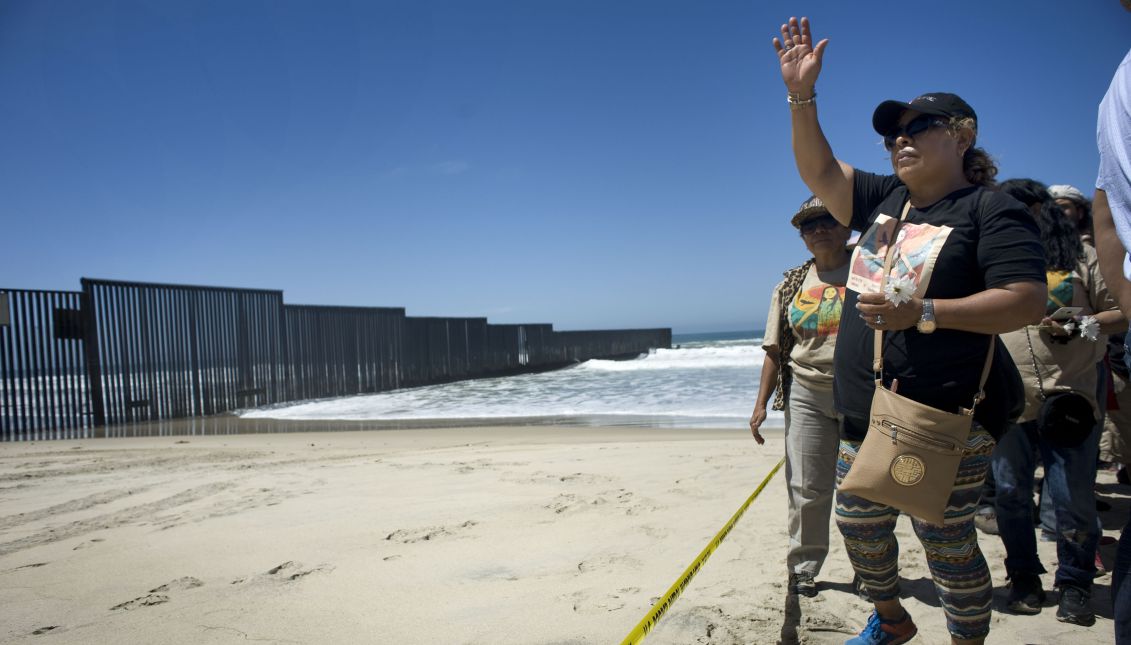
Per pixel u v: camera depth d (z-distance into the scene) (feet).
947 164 6.09
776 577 9.98
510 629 8.31
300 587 10.01
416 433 33.35
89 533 13.42
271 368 54.75
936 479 5.62
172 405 46.37
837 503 6.92
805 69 6.67
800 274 9.78
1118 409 10.92
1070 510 8.45
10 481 19.57
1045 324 8.71
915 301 5.57
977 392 5.78
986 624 6.31
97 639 8.35
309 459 23.11
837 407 6.73
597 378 71.92
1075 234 9.42
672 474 17.74
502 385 70.23
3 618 9.07
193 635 8.40
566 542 11.87
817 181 7.04
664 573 10.21
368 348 66.85
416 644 7.98
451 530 12.81
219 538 12.73
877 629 7.28
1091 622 8.33
